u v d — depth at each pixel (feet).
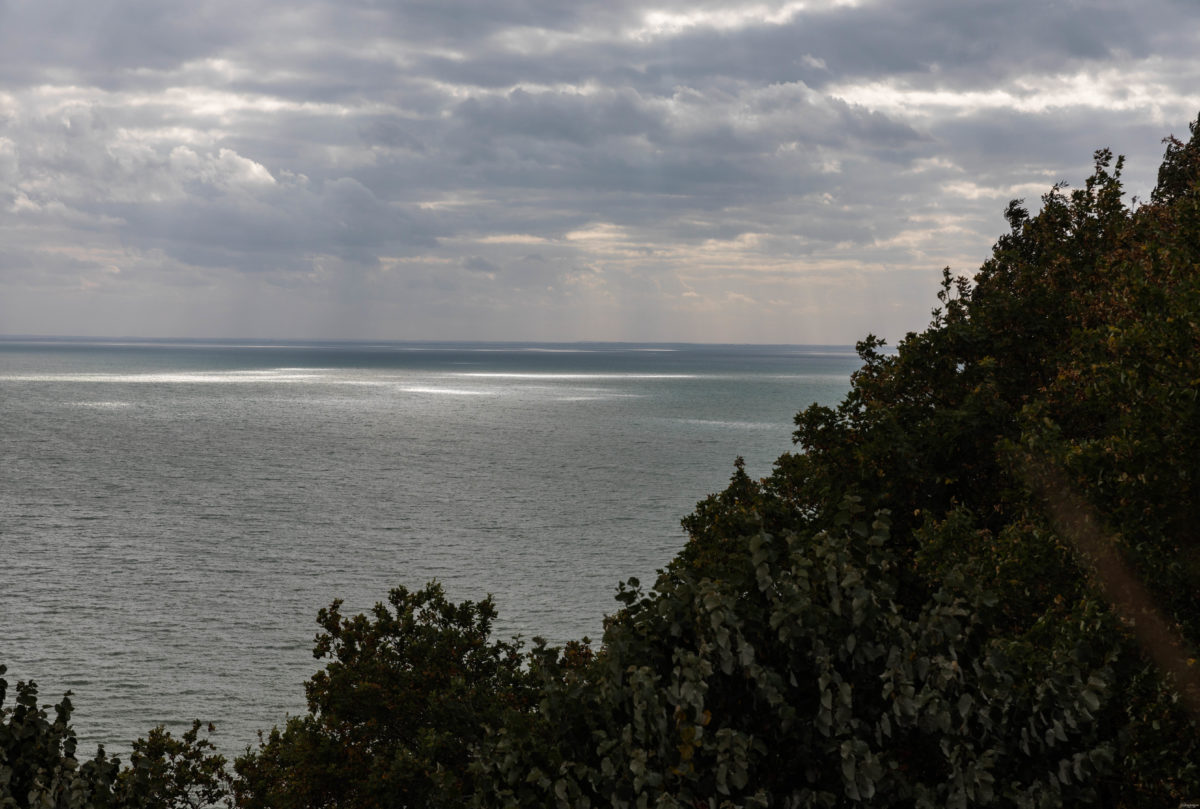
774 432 580.71
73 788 29.07
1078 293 64.08
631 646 23.52
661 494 359.87
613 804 21.99
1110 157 71.92
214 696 153.48
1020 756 22.85
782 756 22.65
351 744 66.95
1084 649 23.88
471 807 24.56
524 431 586.86
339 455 469.98
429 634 72.23
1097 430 53.26
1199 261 40.24
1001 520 55.72
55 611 200.34
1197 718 28.02
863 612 22.61
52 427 585.22
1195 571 33.45
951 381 64.28
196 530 290.97
